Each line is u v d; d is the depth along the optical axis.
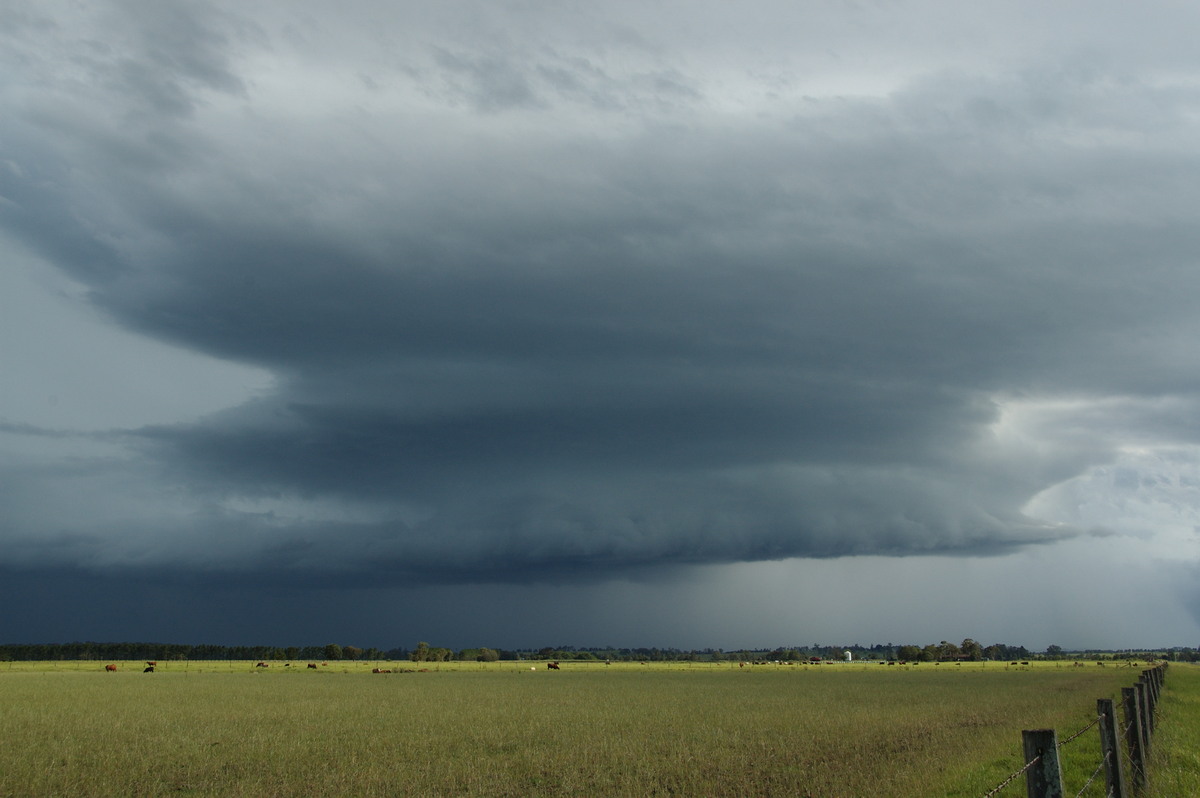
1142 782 16.11
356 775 26.22
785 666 197.75
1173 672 95.44
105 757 30.52
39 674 122.44
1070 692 64.38
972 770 21.78
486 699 65.75
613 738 35.62
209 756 30.97
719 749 31.16
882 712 47.50
